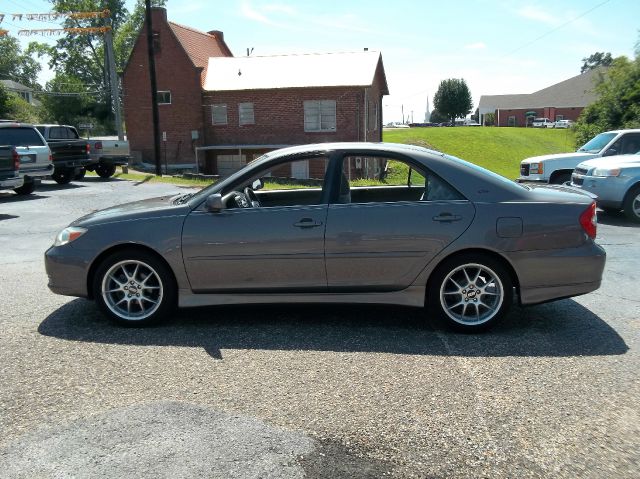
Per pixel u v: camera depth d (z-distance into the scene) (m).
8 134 16.31
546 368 4.19
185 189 19.30
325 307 5.74
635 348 4.59
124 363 4.34
